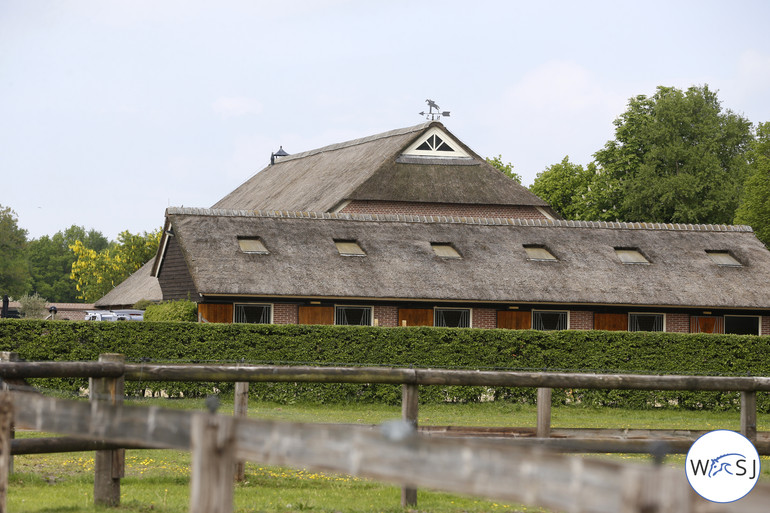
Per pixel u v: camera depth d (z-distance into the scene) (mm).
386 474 6781
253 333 39469
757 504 5820
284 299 46625
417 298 47406
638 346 43062
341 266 48500
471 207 67312
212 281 45406
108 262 118812
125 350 38000
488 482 6336
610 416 37906
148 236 119000
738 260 54938
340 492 17062
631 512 5656
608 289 50375
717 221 100438
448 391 40281
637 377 16188
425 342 41062
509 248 52656
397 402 39594
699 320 51750
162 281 55062
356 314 48094
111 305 75812
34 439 13617
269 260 47750
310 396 38562
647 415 38719
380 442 6820
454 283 48812
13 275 149625
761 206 84562
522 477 6188
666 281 51875
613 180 101938
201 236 48594
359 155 72938
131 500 14820
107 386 14703
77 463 19734
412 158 68125
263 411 33938
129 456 21344
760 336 44000
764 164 86125
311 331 40125
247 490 16781
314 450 7125
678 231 56969
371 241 51125
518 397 40938
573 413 38500
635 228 56531
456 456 6488
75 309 120812
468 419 34281
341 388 38969
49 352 37031
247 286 45625
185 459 21109
